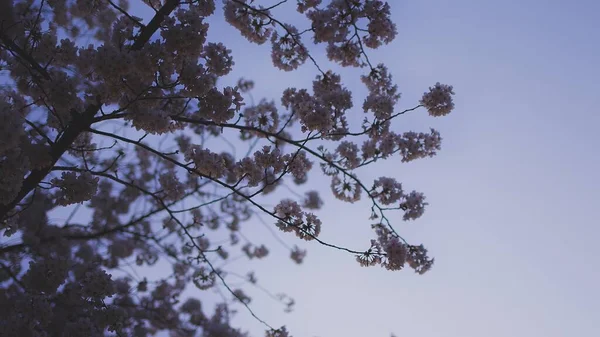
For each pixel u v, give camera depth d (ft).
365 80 19.56
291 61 18.76
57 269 14.06
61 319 17.13
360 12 17.62
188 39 11.72
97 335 15.38
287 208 15.46
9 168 9.97
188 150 14.99
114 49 11.50
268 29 17.62
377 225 18.28
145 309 29.37
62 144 12.93
